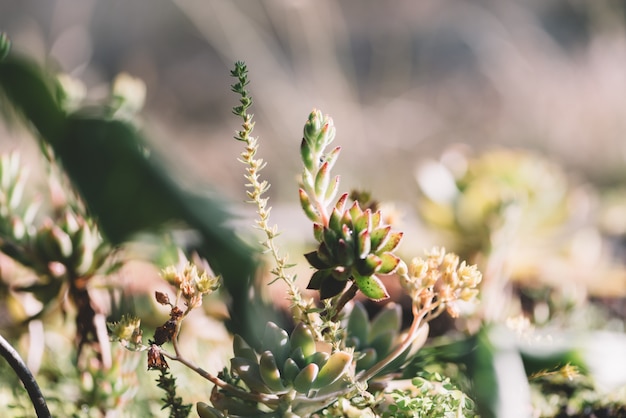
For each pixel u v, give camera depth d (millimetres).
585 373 578
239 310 537
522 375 544
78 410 686
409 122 2871
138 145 495
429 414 571
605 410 695
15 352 524
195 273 542
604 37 2873
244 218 521
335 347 544
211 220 507
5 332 744
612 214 1546
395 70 3287
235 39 2512
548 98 2805
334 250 517
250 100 533
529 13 3559
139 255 674
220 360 738
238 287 529
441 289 557
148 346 553
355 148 2365
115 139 493
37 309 735
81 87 742
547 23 3537
